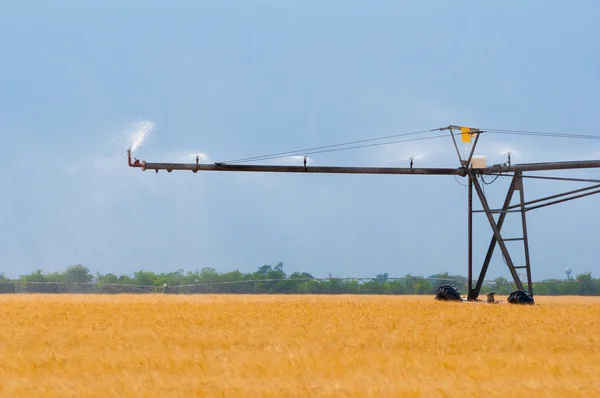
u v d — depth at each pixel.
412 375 47.16
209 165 143.62
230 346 63.66
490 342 65.19
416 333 71.81
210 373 48.62
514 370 48.94
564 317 92.56
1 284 193.88
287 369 49.66
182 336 69.62
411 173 144.75
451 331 74.12
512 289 174.38
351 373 47.81
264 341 66.69
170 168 142.50
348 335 71.06
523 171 137.75
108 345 63.09
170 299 141.38
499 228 139.50
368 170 145.88
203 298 149.00
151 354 56.38
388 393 40.94
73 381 45.41
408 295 182.25
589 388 41.78
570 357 54.03
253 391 41.66
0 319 86.94
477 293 139.88
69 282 197.00
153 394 41.41
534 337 68.44
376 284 195.12
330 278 196.50
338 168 146.75
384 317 92.00
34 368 50.12
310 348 60.75
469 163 140.25
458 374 47.06
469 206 140.25
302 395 40.72
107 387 43.03
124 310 100.94
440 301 130.50
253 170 145.38
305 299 145.62
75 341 65.69
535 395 40.38
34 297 152.38
